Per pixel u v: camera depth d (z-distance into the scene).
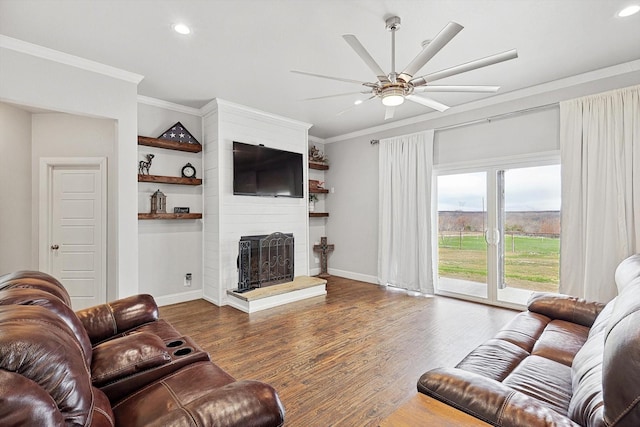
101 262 3.93
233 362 2.61
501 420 0.99
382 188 5.30
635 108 3.08
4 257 3.69
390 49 2.90
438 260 4.79
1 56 2.65
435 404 1.12
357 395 2.14
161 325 2.16
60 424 0.73
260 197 4.71
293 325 3.46
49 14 2.36
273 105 4.41
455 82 3.62
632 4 2.28
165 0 2.22
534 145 3.81
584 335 1.94
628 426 0.80
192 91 3.90
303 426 1.84
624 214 3.12
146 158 4.10
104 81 3.19
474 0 2.24
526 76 3.48
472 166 4.36
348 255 5.97
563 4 2.28
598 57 3.06
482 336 3.14
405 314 3.83
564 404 1.28
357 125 5.43
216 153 4.29
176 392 1.30
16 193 3.78
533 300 2.43
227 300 4.28
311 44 2.82
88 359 1.27
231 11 2.35
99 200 3.98
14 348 0.74
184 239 4.44
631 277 1.69
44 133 3.95
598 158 3.27
